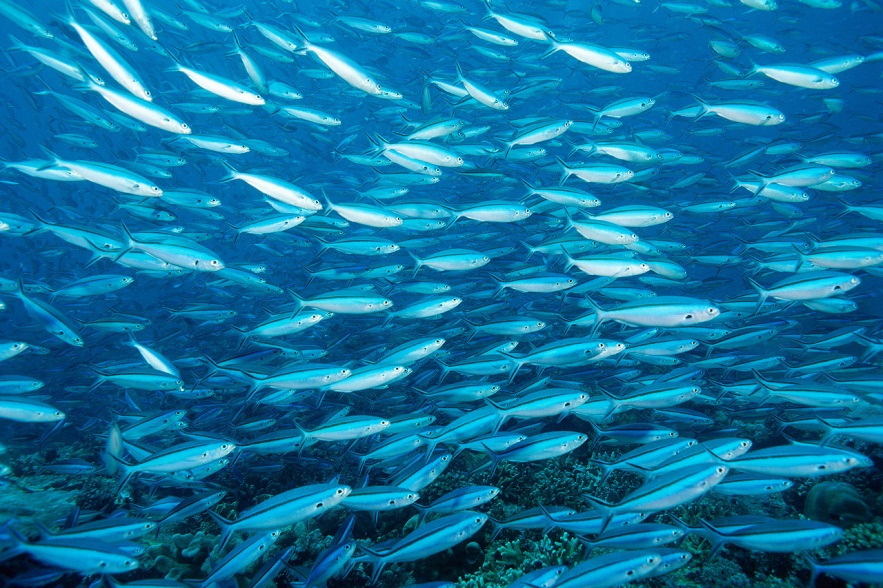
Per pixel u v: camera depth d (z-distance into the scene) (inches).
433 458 40.8
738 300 58.4
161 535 46.5
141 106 48.0
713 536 33.6
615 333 56.8
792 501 46.7
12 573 36.0
